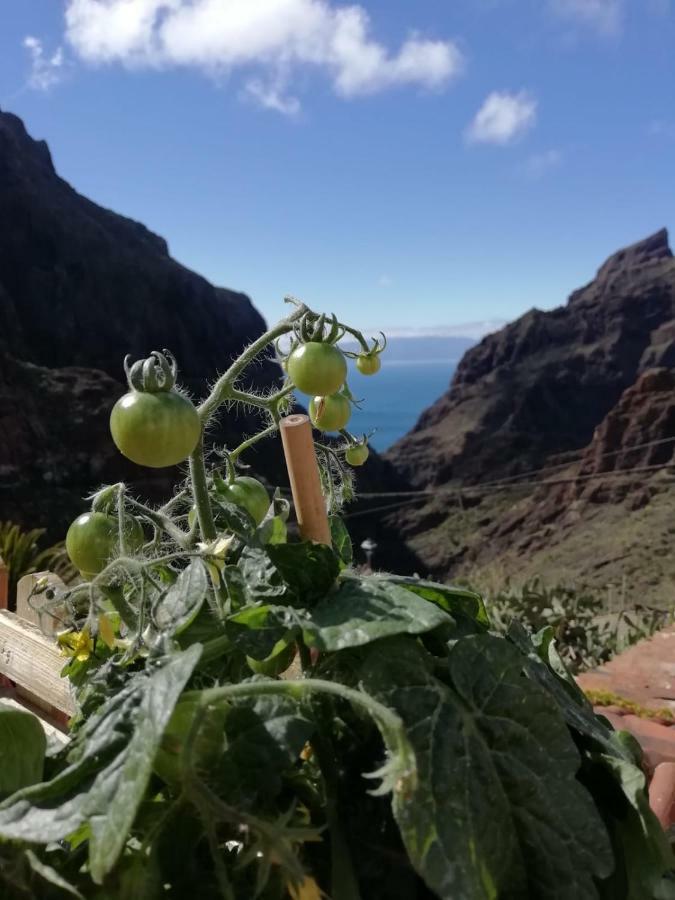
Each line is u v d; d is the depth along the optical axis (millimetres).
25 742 949
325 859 901
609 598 6551
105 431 27906
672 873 1098
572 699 1182
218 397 1323
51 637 1592
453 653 916
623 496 35500
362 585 1006
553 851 850
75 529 1215
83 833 874
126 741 820
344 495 1680
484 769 855
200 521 1209
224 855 929
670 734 2363
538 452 57500
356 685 962
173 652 983
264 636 929
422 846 751
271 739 864
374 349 1624
